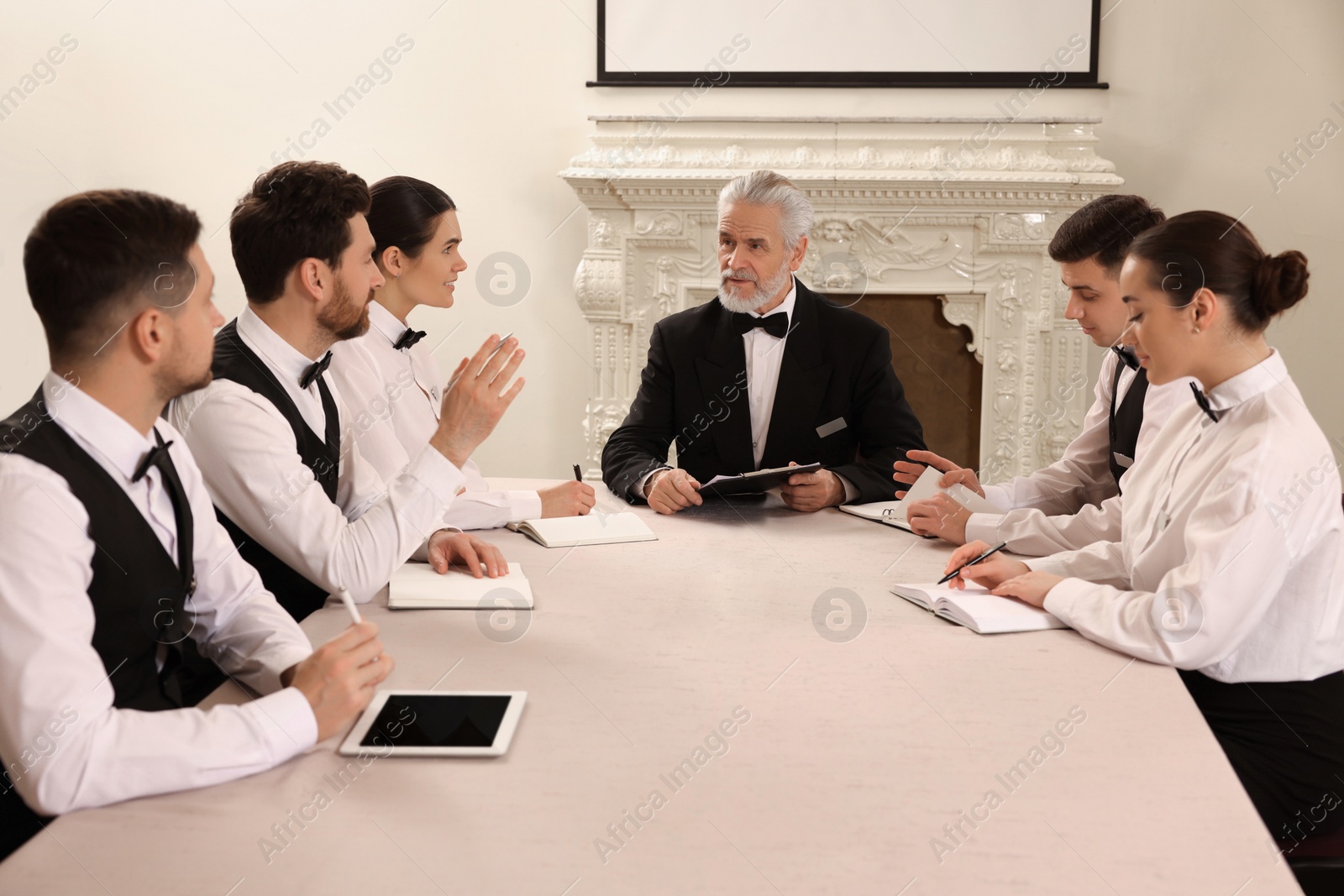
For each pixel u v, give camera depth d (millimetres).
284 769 1153
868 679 1411
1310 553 1530
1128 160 4105
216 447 1682
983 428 4148
